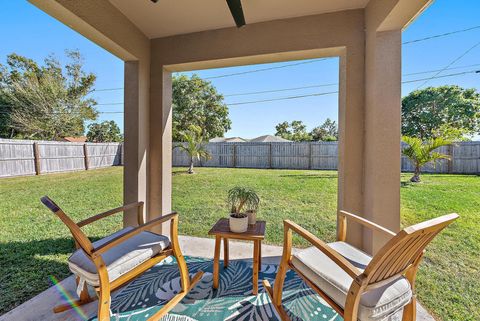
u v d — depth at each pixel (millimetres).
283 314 1459
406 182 6074
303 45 2178
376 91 1854
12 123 11289
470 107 10023
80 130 13367
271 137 14852
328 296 1172
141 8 2061
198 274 1888
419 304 1638
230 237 1737
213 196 5059
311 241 1231
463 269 2098
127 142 2449
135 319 1458
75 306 1570
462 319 1490
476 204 4051
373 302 1032
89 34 1907
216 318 1470
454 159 7723
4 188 5727
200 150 8977
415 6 1549
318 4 2008
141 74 2445
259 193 5305
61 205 4383
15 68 11234
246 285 1820
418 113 10938
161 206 2609
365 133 2059
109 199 4816
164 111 2637
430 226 933
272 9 2072
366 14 2016
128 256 1398
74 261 1354
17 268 2096
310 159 9953
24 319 1470
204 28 2385
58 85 12266
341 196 2197
